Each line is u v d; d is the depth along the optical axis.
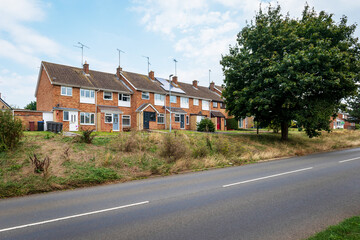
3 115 10.82
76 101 26.02
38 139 13.19
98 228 4.51
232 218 4.92
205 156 14.04
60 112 24.55
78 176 9.02
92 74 30.41
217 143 16.03
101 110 27.14
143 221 4.84
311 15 20.14
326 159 13.97
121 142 13.63
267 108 17.69
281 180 8.49
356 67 17.83
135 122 30.45
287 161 13.82
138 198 6.60
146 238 4.05
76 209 5.71
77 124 25.80
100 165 10.44
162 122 33.31
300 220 4.75
